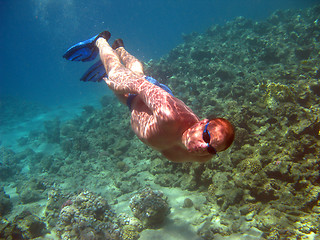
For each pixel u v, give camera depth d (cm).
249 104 859
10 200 1035
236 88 1089
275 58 1451
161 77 1619
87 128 1692
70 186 1027
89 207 689
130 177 917
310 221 466
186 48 2375
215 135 93
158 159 921
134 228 623
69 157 1343
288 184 543
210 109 1022
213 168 681
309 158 568
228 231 521
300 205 498
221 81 1312
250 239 485
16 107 3559
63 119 2416
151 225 624
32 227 722
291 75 1092
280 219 486
